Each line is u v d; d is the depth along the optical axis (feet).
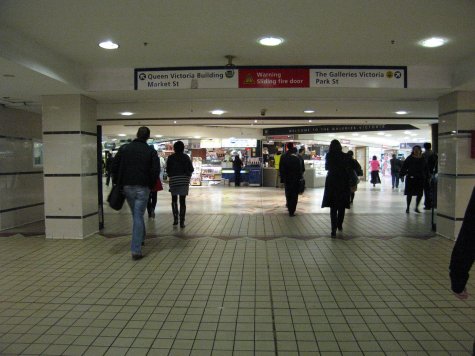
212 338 11.59
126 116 37.83
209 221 31.17
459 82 22.22
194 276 17.13
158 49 19.71
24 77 19.85
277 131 74.90
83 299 14.60
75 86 22.38
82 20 15.78
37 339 11.54
